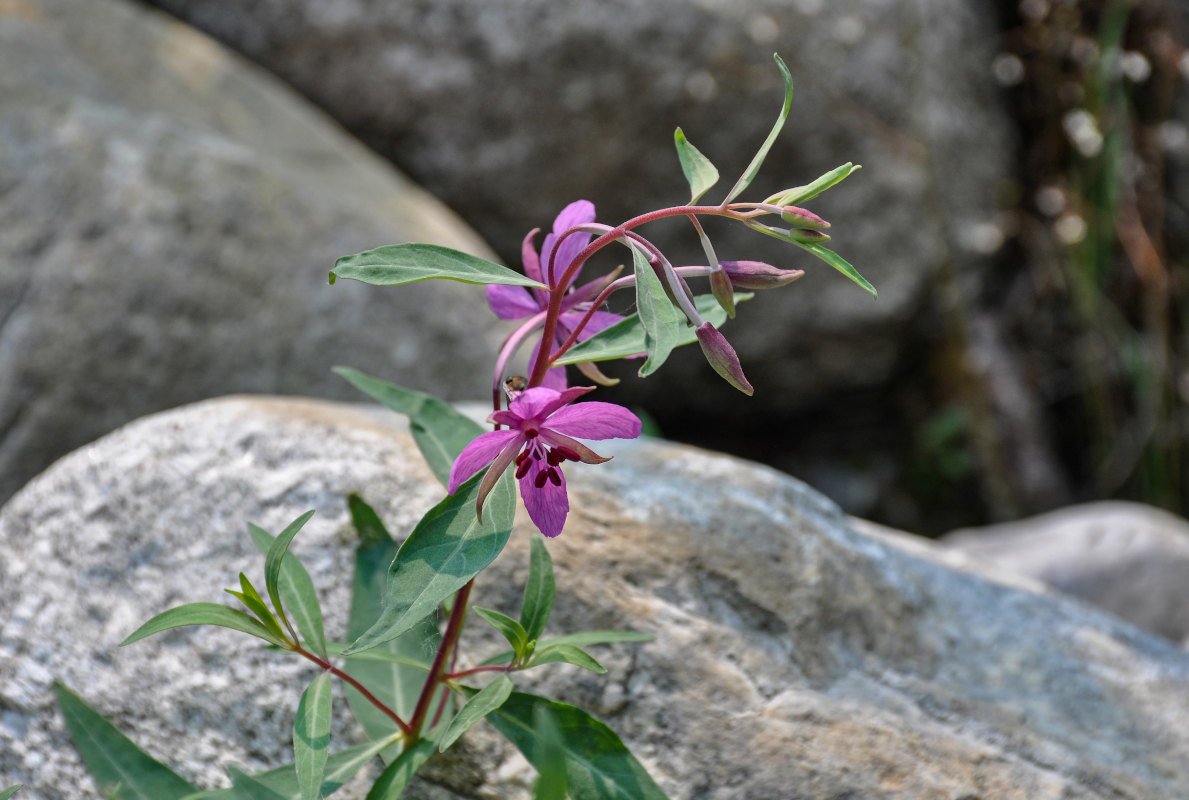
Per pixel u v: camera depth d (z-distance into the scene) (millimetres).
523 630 1574
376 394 1790
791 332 5688
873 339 5750
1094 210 6105
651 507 2215
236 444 2166
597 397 5969
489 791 1796
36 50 4207
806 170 5473
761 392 5973
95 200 3742
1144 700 2438
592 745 1585
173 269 3787
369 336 4082
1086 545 4340
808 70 5316
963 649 2449
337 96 5371
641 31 5172
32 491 2201
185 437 2195
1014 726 2148
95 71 4344
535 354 1530
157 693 1918
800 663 2078
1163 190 6242
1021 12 6207
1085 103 6066
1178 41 6117
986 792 1896
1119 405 6141
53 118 3846
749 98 5293
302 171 4598
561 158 5383
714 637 2025
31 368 3504
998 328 6020
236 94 4840
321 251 4086
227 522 2068
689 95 5258
